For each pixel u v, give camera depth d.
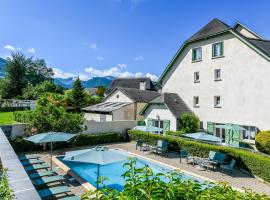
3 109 45.16
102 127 26.31
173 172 3.70
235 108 23.78
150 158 19.14
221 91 25.14
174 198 2.93
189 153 19.77
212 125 25.95
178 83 30.44
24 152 19.56
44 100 38.12
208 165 17.19
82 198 3.17
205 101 26.83
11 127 20.17
